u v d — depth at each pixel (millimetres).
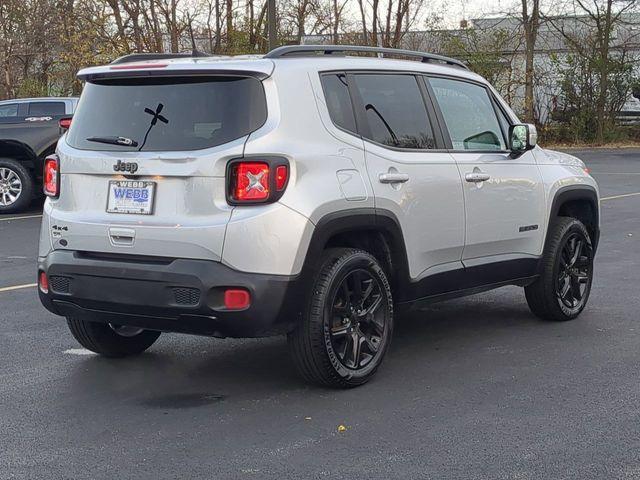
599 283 8633
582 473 4086
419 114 5949
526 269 6742
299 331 5105
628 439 4512
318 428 4727
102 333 5988
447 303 7949
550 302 6988
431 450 4391
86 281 5168
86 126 5410
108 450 4461
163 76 5211
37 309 7734
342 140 5289
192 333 5023
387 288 5527
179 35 29641
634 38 32938
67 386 5551
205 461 4293
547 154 7164
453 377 5629
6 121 14883
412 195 5637
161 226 4957
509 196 6480
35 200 16672
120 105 5320
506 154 6629
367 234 5559
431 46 33938
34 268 9773
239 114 4977
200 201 4902
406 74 5969
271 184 4836
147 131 5156
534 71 32938
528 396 5227
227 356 6219
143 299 4973
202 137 5004
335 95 5387
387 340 5562
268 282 4820
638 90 32500
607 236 11719
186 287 4848
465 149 6258
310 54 5508
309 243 4938
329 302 5109
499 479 4027
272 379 5641
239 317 4828
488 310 7637
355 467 4188
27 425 4844
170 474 4141
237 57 5359
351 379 5320
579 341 6508
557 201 6957
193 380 5652
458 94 6402
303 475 4102
